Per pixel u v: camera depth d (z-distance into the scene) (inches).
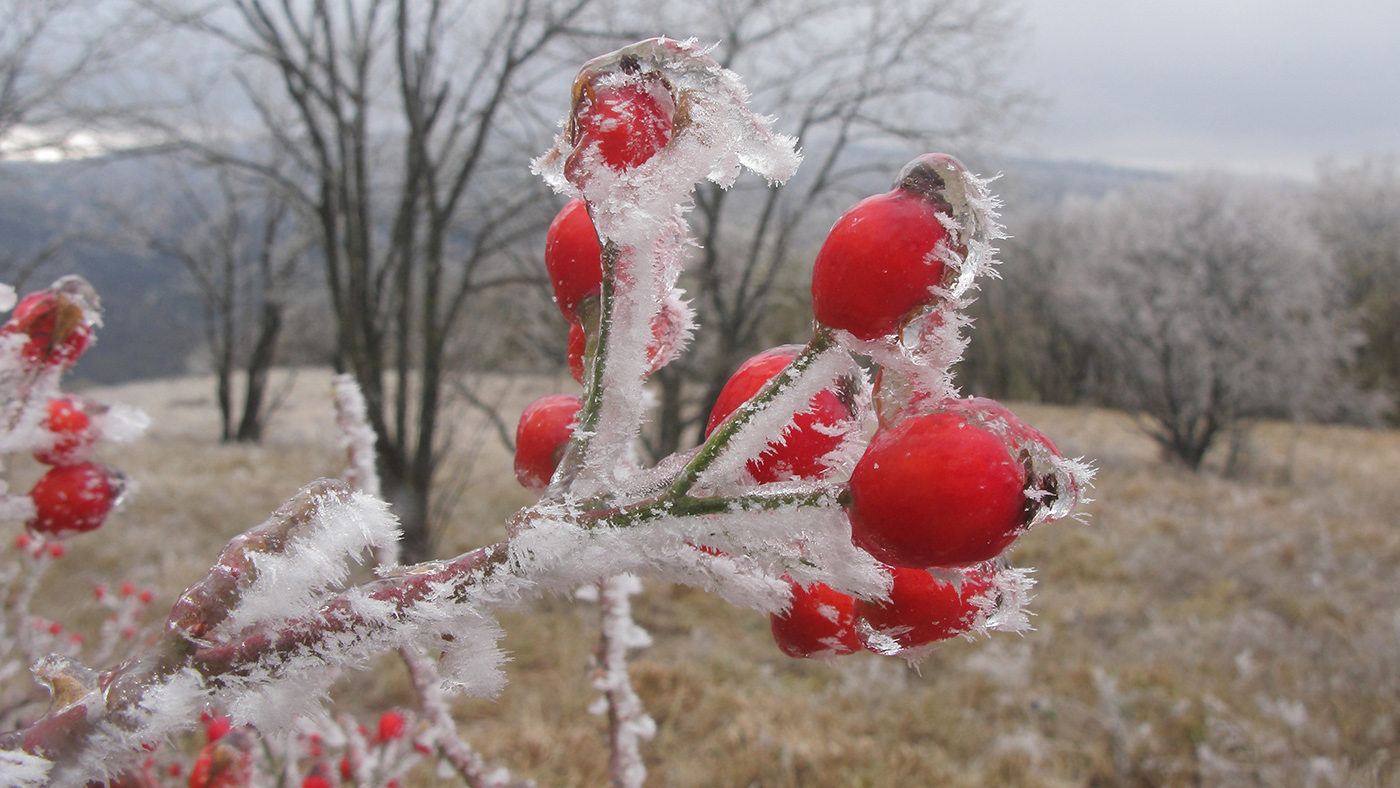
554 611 252.5
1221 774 156.8
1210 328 528.4
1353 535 360.5
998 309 957.8
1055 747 178.7
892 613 21.0
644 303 20.2
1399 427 789.9
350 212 288.2
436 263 291.1
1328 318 589.0
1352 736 167.9
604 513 19.2
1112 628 251.1
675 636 248.8
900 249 18.2
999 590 21.9
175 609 19.8
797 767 171.2
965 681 210.1
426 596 19.0
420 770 126.8
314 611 19.1
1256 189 566.3
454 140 287.6
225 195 548.7
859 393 22.1
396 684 187.9
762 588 21.6
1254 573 295.4
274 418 735.1
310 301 603.5
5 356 37.3
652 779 167.6
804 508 18.9
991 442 18.0
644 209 19.4
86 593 222.7
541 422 26.4
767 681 215.6
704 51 19.7
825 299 18.9
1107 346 619.5
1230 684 200.1
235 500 370.3
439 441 449.4
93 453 40.0
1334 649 217.5
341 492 21.6
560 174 22.0
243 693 19.2
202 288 605.0
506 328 361.7
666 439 335.9
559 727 183.9
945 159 19.3
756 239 349.1
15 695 83.4
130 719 18.5
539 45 276.2
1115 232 611.8
